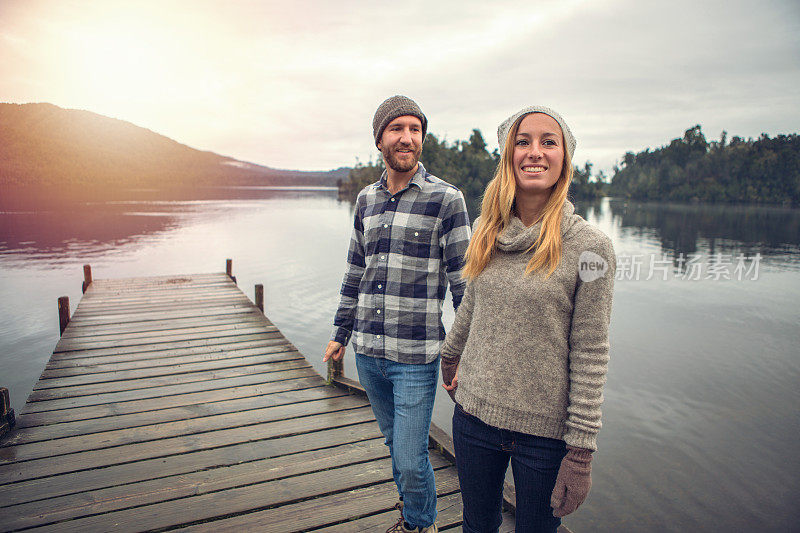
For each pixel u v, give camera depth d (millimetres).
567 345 1271
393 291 1981
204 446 3262
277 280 15258
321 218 43438
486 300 1376
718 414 6418
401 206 1995
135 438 3373
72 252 21109
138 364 5000
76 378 4578
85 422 3621
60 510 2547
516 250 1319
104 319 6934
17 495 2678
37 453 3146
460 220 1934
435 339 1977
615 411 6504
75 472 2926
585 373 1206
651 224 51438
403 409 1943
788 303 13305
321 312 11375
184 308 7664
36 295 12820
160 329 6410
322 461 3068
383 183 2121
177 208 57875
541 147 1297
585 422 1186
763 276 18281
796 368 8102
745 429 6012
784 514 4422
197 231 30859
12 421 3525
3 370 7637
